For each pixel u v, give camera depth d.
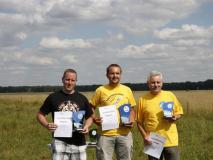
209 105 20.83
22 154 7.90
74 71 4.51
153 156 4.73
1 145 8.69
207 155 7.52
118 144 4.98
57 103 4.46
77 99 4.50
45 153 8.00
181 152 7.79
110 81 4.97
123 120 4.89
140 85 72.00
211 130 10.77
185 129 11.10
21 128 11.15
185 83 80.81
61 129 4.41
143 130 4.88
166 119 4.76
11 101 26.25
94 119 4.93
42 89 91.19
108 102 4.95
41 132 10.44
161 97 4.84
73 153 4.47
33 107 20.88
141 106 4.89
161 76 4.82
